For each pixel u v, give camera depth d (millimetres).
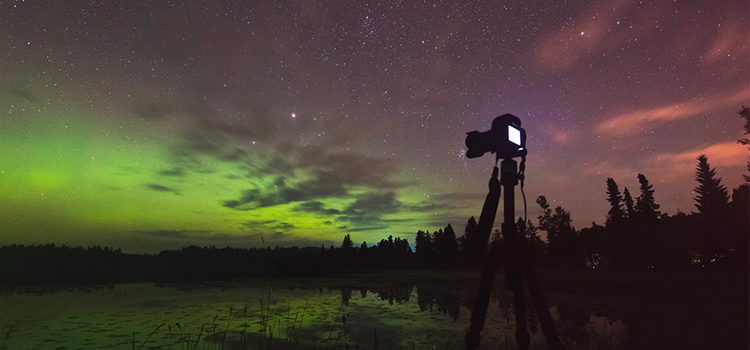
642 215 49719
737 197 39344
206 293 17812
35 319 10578
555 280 25250
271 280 28453
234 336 8273
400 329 9133
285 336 8305
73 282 25891
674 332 7863
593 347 6828
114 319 10555
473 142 2928
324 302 14594
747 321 8938
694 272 33938
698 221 43781
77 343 7785
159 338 8125
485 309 2547
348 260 77938
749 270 32938
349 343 7699
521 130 2859
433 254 79812
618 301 14484
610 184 55000
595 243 57031
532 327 9047
